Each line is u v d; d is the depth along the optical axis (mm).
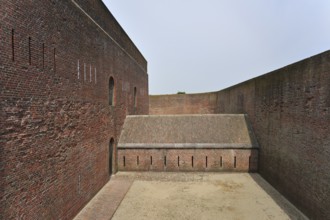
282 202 9594
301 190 8664
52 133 6840
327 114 7152
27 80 5758
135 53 19984
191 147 13570
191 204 9469
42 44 6379
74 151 8242
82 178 8906
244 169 13562
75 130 8328
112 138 12945
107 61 11992
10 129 5188
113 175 13117
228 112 22484
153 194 10500
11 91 5227
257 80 13680
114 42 13281
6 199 5066
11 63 5230
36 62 6113
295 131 9141
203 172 13609
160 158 13734
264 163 12523
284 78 10094
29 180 5824
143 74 24375
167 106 34469
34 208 6004
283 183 10188
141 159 13797
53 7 6926
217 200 9828
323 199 7336
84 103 9125
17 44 5426
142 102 23797
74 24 8281
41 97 6324
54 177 6934
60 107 7305
